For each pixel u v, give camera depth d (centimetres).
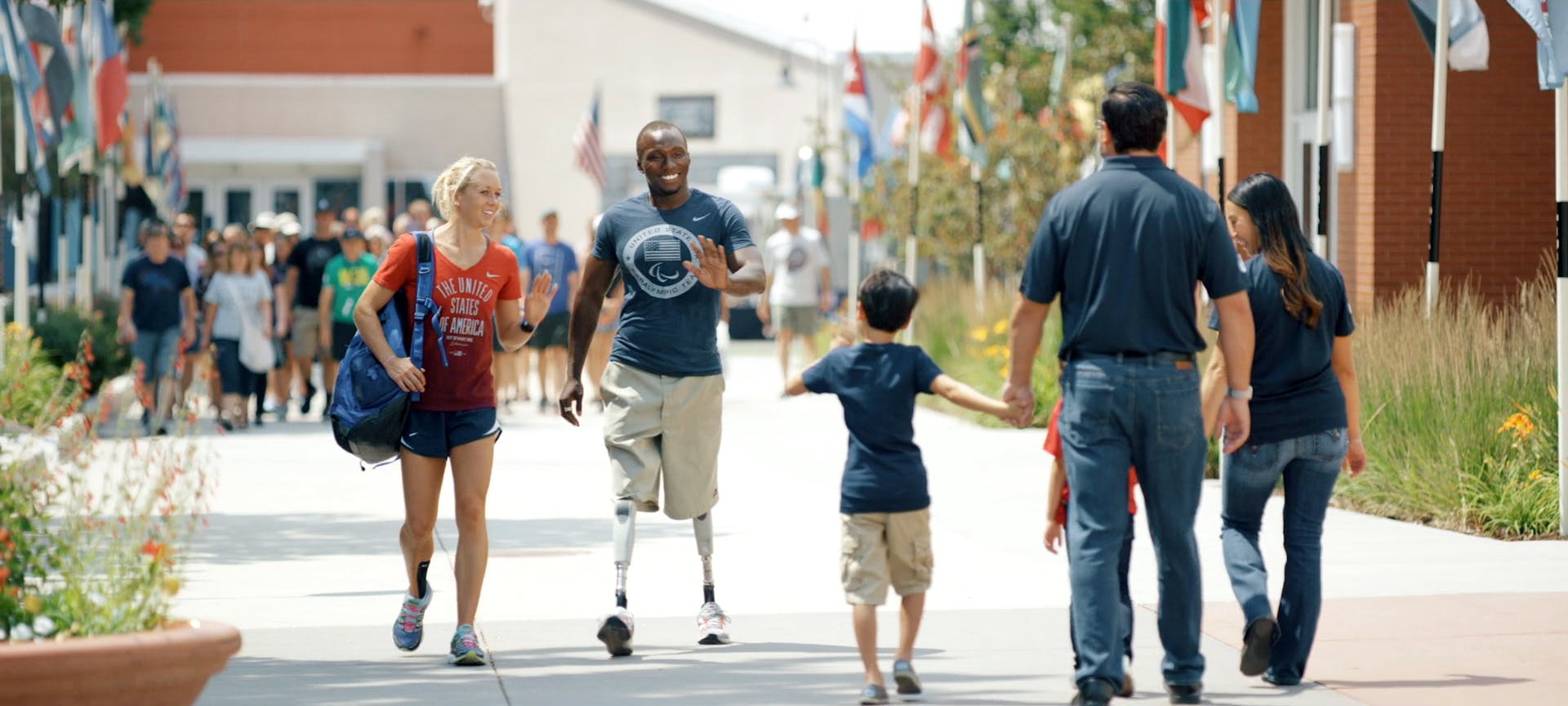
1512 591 2423
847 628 2266
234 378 5153
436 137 13612
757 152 14012
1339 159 4506
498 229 5562
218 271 5178
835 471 4072
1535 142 4531
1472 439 3084
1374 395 3309
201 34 15738
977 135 6550
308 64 15788
